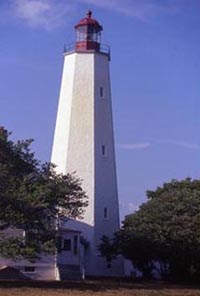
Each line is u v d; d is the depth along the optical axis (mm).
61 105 74625
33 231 48938
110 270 70250
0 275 56938
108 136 73625
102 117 73500
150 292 49000
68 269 63344
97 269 69250
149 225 62969
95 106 73188
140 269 65250
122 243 63344
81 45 74812
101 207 71375
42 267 59875
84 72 74000
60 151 73188
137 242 62344
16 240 47781
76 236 65188
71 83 74062
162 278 64438
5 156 49656
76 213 51656
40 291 45125
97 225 70562
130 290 49688
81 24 74875
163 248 61719
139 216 65062
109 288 50312
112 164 73375
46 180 50000
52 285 50312
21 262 58719
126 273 71938
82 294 44781
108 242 65812
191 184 70250
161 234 62219
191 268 62406
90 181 71438
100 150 72562
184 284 59688
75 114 73000
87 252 69688
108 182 72562
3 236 48000
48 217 50125
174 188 69938
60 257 62781
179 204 64125
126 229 64062
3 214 47531
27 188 49125
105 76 74812
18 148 50250
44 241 49250
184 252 61469
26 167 50594
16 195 47500
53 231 50094
